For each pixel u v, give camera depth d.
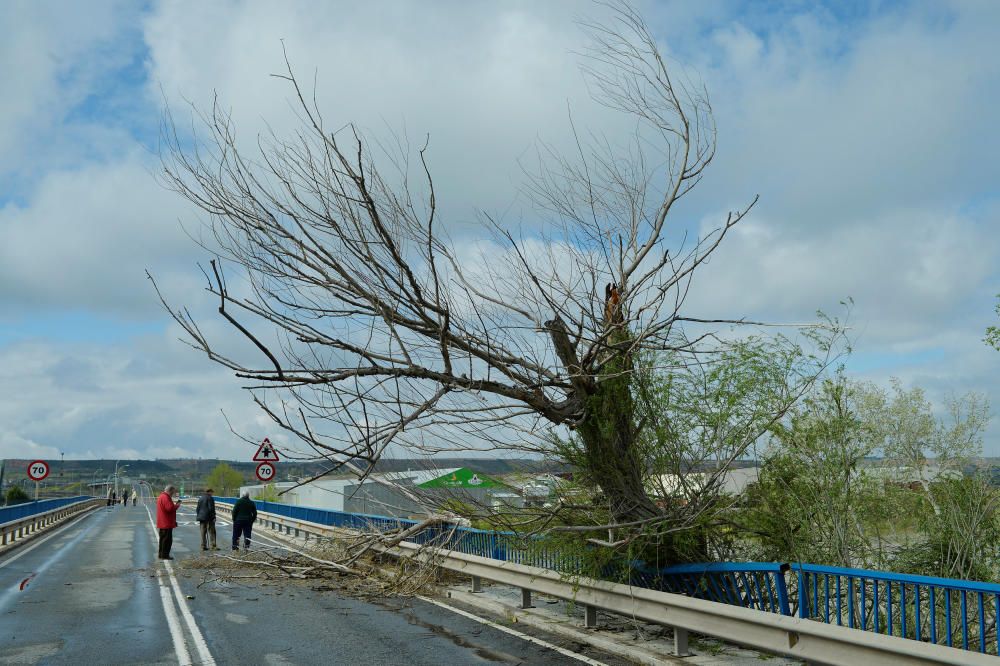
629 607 8.82
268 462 25.19
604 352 9.33
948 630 5.62
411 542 14.54
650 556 9.21
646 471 9.52
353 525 18.73
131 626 10.45
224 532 31.39
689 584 8.99
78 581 15.31
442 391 8.05
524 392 8.93
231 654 8.72
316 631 10.12
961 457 8.46
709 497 8.89
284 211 8.21
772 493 8.81
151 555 20.92
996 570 7.97
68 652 8.82
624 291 9.52
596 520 9.44
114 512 58.31
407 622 10.82
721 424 8.76
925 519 8.38
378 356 8.21
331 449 7.51
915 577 5.98
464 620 11.02
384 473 10.09
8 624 10.60
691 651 8.48
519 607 11.57
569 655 8.69
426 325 8.39
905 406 8.71
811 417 8.52
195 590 14.04
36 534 28.81
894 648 5.62
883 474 8.73
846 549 8.30
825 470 8.41
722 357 8.63
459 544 13.62
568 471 10.10
